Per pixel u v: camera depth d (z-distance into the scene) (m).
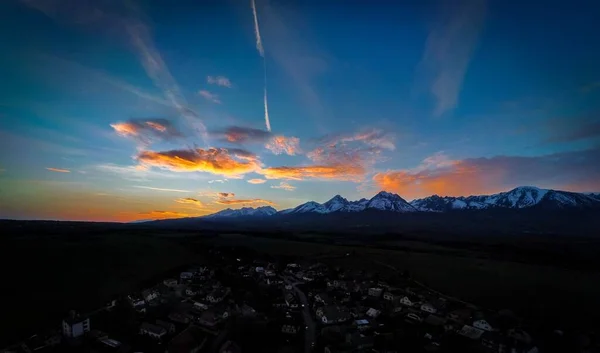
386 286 126.56
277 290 123.44
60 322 81.56
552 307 101.62
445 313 97.69
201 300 105.31
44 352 68.69
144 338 77.75
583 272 144.62
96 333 77.00
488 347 76.19
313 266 161.50
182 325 86.88
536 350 74.31
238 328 85.00
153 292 106.25
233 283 127.44
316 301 109.19
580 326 88.00
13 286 93.31
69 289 98.56
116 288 106.75
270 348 74.62
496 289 119.81
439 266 158.38
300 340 80.00
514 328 83.75
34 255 120.50
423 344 76.06
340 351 71.75
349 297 114.44
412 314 95.94
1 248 123.06
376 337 78.19
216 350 73.94
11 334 73.19
